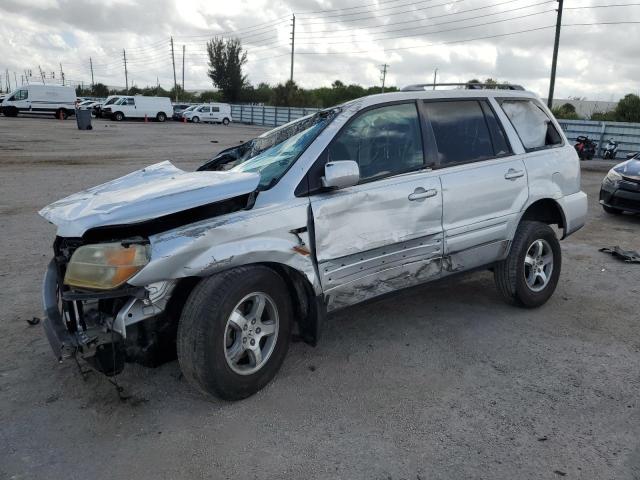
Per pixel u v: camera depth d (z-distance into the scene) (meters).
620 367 3.77
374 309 4.81
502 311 4.79
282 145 3.93
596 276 5.91
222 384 3.11
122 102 44.97
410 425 3.07
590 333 4.35
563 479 2.63
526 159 4.63
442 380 3.57
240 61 70.00
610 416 3.17
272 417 3.14
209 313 3.01
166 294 3.01
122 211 2.96
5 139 22.03
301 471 2.69
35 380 3.52
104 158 16.75
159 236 2.97
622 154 21.56
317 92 63.53
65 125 33.56
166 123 45.16
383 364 3.78
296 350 3.98
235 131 36.56
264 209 3.26
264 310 3.37
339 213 3.49
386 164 3.84
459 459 2.78
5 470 2.68
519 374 3.66
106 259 2.87
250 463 2.75
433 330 4.36
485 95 4.55
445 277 4.20
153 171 4.24
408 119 4.02
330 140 3.60
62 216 3.15
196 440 2.93
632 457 2.79
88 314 3.15
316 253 3.41
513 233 4.53
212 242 3.03
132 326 3.02
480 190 4.22
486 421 3.11
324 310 3.54
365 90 63.28
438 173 4.03
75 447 2.87
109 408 3.22
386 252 3.76
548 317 4.68
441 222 4.01
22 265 5.93
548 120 5.02
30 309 4.70
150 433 2.99
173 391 3.41
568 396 3.38
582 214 5.12
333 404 3.28
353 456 2.80
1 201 9.48
